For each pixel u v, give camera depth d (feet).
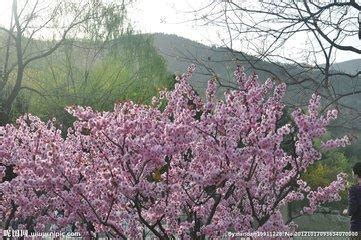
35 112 68.64
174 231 19.35
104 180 17.90
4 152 19.75
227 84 20.10
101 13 72.33
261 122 18.58
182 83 20.24
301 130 18.47
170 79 81.35
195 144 18.93
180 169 19.38
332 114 18.43
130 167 18.10
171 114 20.34
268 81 19.19
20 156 19.74
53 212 20.89
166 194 19.11
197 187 19.79
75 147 20.18
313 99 18.67
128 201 19.89
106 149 18.48
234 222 19.10
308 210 21.35
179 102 19.22
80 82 78.69
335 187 21.03
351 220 23.94
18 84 58.23
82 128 20.08
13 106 65.98
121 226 20.01
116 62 84.12
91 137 19.12
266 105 19.16
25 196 19.72
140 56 87.92
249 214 20.45
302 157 19.19
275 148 18.74
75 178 18.51
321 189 21.25
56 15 63.57
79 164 19.25
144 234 21.03
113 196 17.93
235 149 18.20
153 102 20.12
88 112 18.58
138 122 17.81
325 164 80.18
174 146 17.63
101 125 17.92
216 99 19.54
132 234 20.15
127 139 17.70
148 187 17.65
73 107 18.57
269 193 20.52
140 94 78.69
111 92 74.02
